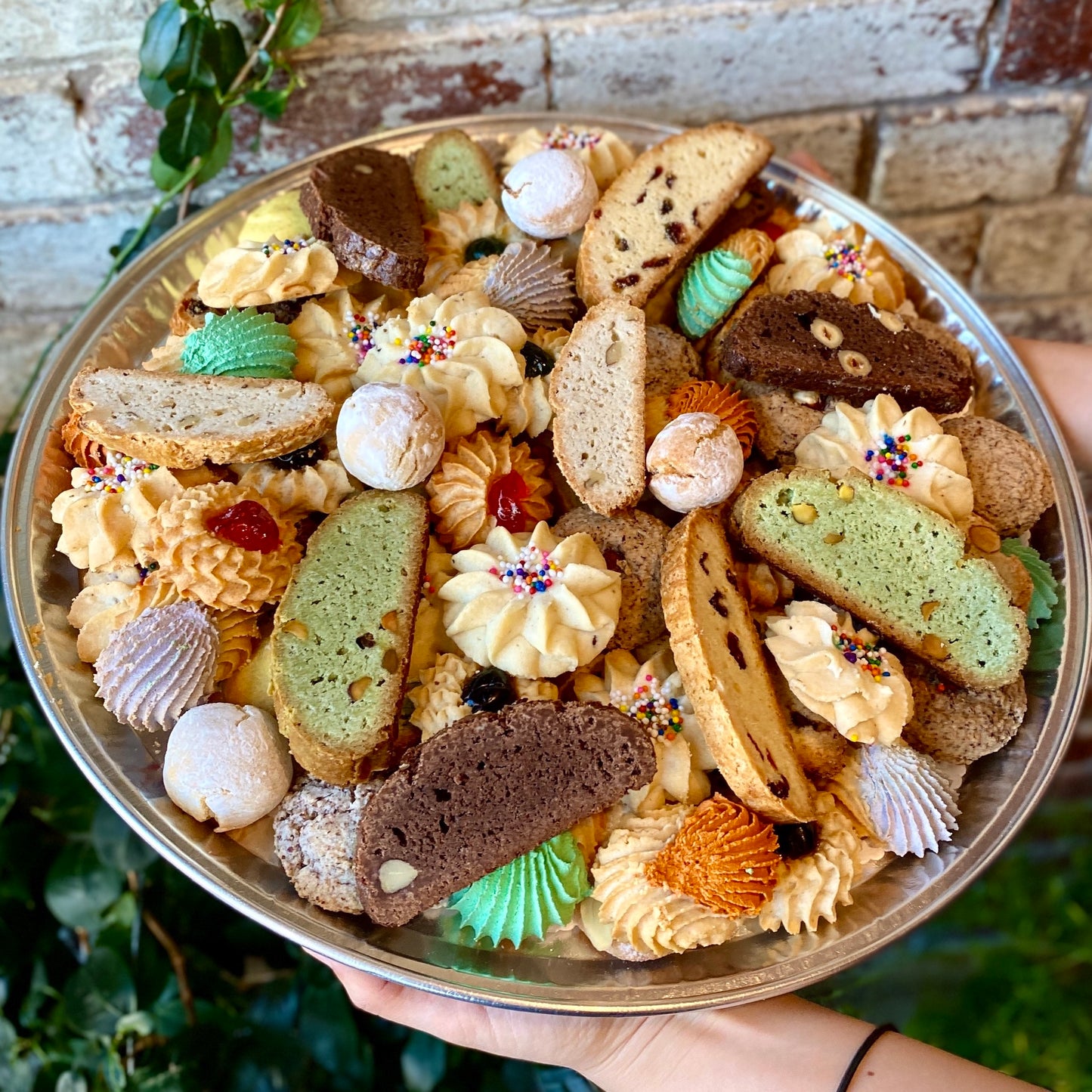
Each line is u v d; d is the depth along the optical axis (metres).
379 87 0.59
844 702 0.44
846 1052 0.44
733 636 0.45
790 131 0.63
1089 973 0.78
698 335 0.52
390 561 0.46
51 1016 0.60
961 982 0.77
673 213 0.52
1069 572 0.48
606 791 0.42
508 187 0.52
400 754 0.45
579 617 0.45
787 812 0.43
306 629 0.45
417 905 0.42
